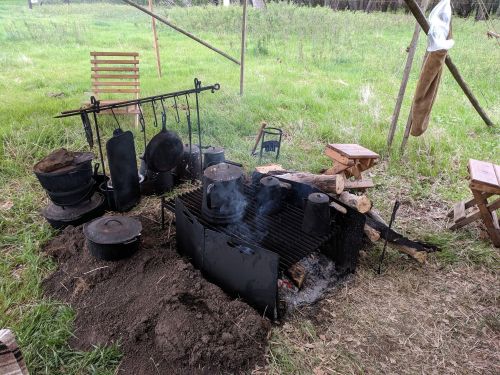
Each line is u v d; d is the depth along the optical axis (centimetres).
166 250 321
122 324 258
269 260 250
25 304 280
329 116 642
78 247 322
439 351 258
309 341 260
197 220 289
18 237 351
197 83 386
